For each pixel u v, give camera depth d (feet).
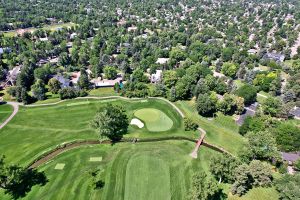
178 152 348.79
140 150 350.64
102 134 359.25
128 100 474.49
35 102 467.52
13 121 407.85
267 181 288.10
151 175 307.99
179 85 471.62
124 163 326.03
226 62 629.92
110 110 376.68
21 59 641.81
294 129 345.72
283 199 263.49
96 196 279.28
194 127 395.14
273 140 320.91
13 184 292.61
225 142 373.40
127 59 650.02
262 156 322.14
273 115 431.02
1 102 464.65
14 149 348.18
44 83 534.78
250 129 375.25
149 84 546.26
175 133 387.75
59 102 465.47
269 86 511.81
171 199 277.64
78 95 485.97
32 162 327.06
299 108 453.99
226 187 291.38
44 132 382.83
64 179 300.81
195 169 319.27
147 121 412.36
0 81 557.33
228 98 421.18
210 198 273.95
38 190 285.84
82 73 566.77
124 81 559.38
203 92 460.96
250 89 459.32
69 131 385.91
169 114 432.66
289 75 590.14
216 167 286.25
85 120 412.36
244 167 274.16
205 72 542.98
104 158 334.65
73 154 341.41
